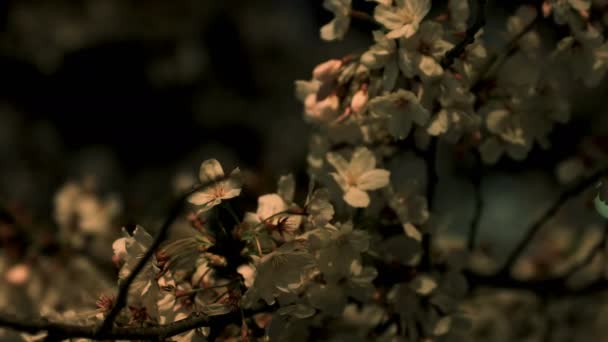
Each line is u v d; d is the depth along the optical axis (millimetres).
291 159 7262
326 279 1921
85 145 7223
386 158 2279
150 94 7242
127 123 7277
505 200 7617
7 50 6863
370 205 2115
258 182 3111
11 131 6910
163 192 7055
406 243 2146
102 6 6883
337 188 1963
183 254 1881
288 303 1858
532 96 2186
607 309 3162
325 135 2273
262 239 1874
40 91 7070
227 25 7258
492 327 3117
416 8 1932
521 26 2193
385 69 1951
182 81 7156
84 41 6875
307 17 8180
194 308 1916
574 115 6719
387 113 1960
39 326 1566
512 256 2762
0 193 6633
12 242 3150
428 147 2205
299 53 7523
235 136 7426
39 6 6918
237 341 2025
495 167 7059
